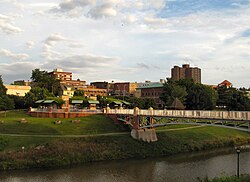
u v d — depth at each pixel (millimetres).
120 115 68250
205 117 41781
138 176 41656
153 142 59625
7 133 56500
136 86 181500
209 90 112625
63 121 67875
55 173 42500
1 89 92562
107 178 40750
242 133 79000
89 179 40156
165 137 63219
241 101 105312
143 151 55531
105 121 70125
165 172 43719
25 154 46438
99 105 96438
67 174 42219
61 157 48156
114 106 93188
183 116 46438
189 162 50031
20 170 43250
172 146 59781
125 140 57656
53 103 84312
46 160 46156
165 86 114125
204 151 60281
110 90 186750
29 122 65250
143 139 59156
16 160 44719
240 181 28828
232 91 120125
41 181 38719
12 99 93500
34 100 95875
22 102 98375
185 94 106938
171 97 105750
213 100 110812
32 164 44906
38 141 52125
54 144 50875
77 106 88688
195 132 70625
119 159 52031
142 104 103375
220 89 126500
